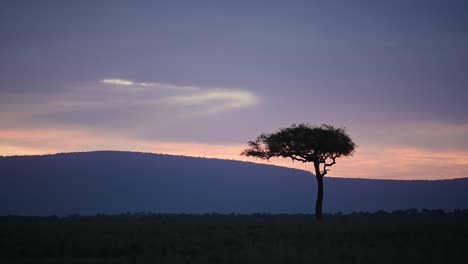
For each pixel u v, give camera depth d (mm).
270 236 40219
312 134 67562
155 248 33406
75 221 61406
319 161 68062
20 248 33188
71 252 32531
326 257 27656
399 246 33344
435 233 41094
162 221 58219
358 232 42469
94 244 34594
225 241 37281
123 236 39469
